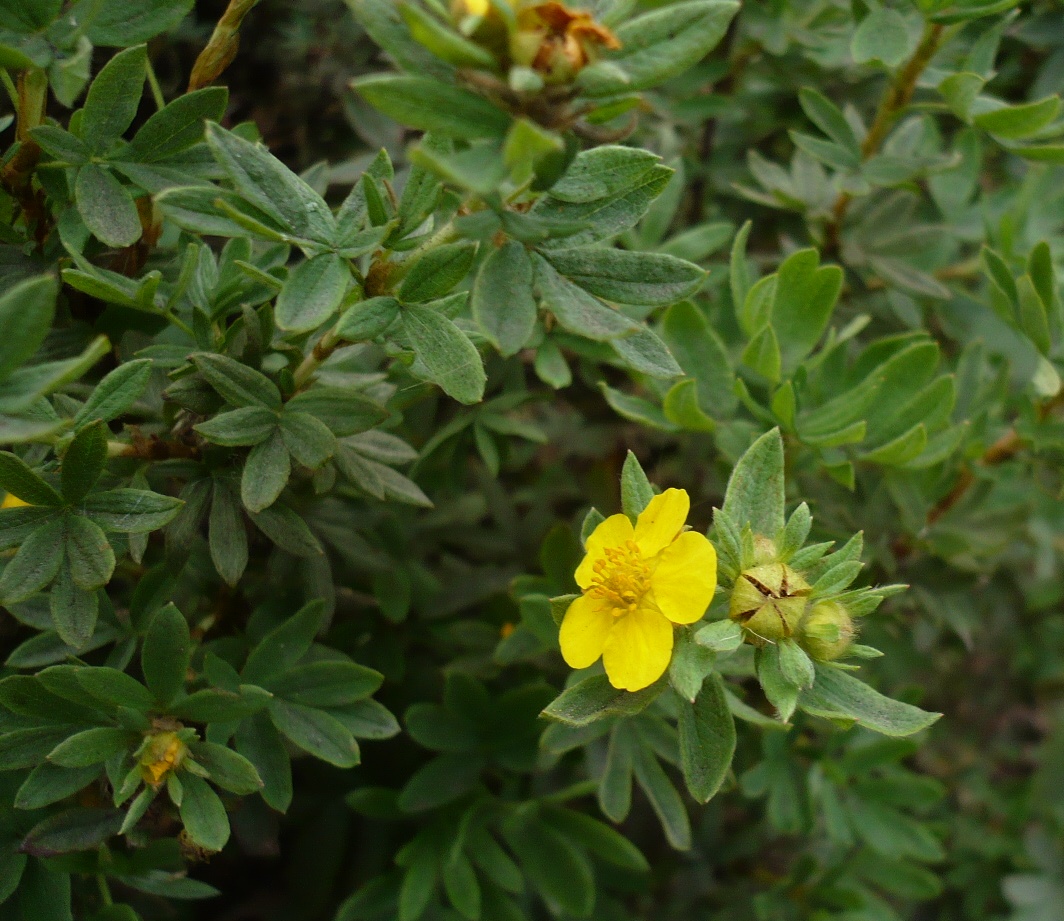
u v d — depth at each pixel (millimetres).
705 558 155
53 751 165
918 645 263
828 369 240
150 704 173
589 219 159
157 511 166
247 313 181
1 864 191
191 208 152
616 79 132
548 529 282
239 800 196
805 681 150
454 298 168
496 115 136
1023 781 401
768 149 333
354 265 171
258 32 267
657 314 266
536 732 245
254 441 175
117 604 231
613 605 162
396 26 139
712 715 161
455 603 265
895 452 212
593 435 296
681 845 204
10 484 162
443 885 274
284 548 192
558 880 243
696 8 139
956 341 308
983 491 255
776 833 320
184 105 176
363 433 206
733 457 220
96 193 174
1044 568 333
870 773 304
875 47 223
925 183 320
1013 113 217
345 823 267
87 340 201
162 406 194
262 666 195
